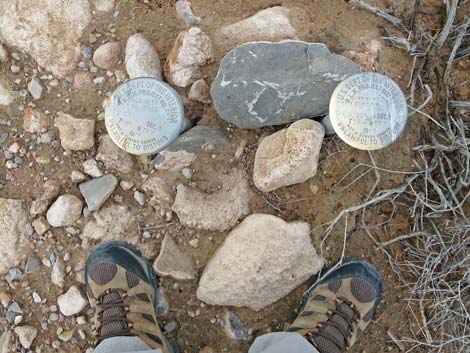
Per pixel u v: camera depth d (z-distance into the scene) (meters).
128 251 1.58
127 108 1.30
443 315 1.56
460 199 1.59
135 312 1.54
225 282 1.53
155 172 1.57
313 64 1.46
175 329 1.61
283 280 1.54
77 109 1.60
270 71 1.46
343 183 1.57
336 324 1.55
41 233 1.58
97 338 1.54
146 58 1.54
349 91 1.28
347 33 1.61
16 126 1.61
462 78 1.65
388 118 1.27
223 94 1.47
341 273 1.58
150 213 1.58
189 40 1.49
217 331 1.60
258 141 1.57
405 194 1.60
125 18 1.63
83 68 1.61
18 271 1.60
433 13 1.64
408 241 1.61
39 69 1.61
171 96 1.31
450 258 1.58
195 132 1.54
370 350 1.63
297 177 1.47
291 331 1.52
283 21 1.59
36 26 1.60
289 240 1.52
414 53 1.60
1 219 1.58
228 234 1.56
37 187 1.59
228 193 1.57
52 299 1.60
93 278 1.56
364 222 1.59
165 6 1.64
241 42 1.59
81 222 1.58
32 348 1.59
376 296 1.58
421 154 1.59
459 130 1.55
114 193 1.58
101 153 1.56
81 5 1.62
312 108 1.47
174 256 1.58
